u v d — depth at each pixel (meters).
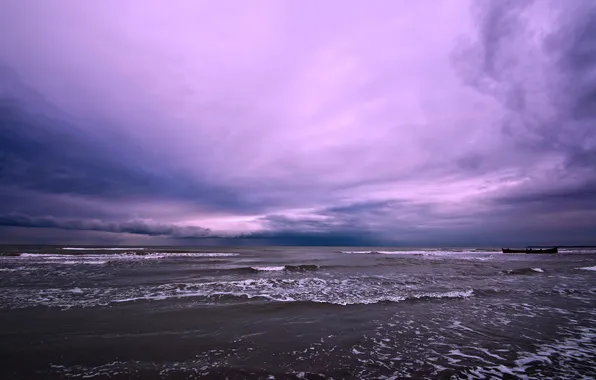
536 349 6.93
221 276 17.98
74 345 6.88
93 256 32.16
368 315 9.63
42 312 9.45
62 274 17.78
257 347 6.96
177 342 7.19
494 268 23.55
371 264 26.73
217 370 5.79
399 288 14.25
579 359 6.37
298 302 11.05
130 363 6.03
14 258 28.59
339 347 7.02
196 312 9.70
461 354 6.63
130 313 9.49
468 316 9.59
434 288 14.27
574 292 13.44
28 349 6.60
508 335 7.86
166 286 14.07
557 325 8.69
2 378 5.35
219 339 7.43
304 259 34.12
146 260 29.02
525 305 10.99
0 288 13.27
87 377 5.45
